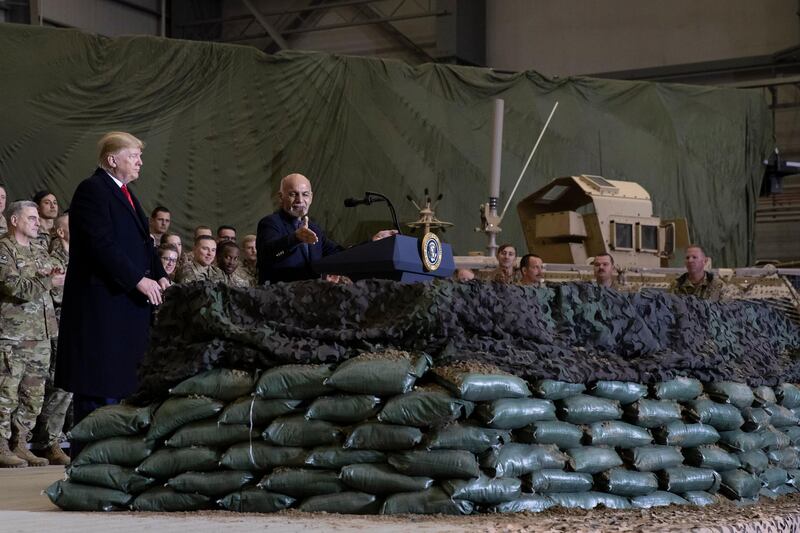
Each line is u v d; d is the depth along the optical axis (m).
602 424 3.87
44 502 4.34
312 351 3.58
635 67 22.77
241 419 3.60
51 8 20.30
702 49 22.27
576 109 16.56
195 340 3.88
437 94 15.62
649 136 16.95
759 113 17.66
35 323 7.07
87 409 4.62
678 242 12.29
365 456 3.47
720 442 4.44
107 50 13.47
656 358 4.22
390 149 15.17
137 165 4.86
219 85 14.15
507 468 3.48
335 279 4.86
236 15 24.67
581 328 4.16
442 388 3.47
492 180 11.19
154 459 3.73
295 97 14.59
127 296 4.64
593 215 11.41
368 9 24.02
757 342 5.13
